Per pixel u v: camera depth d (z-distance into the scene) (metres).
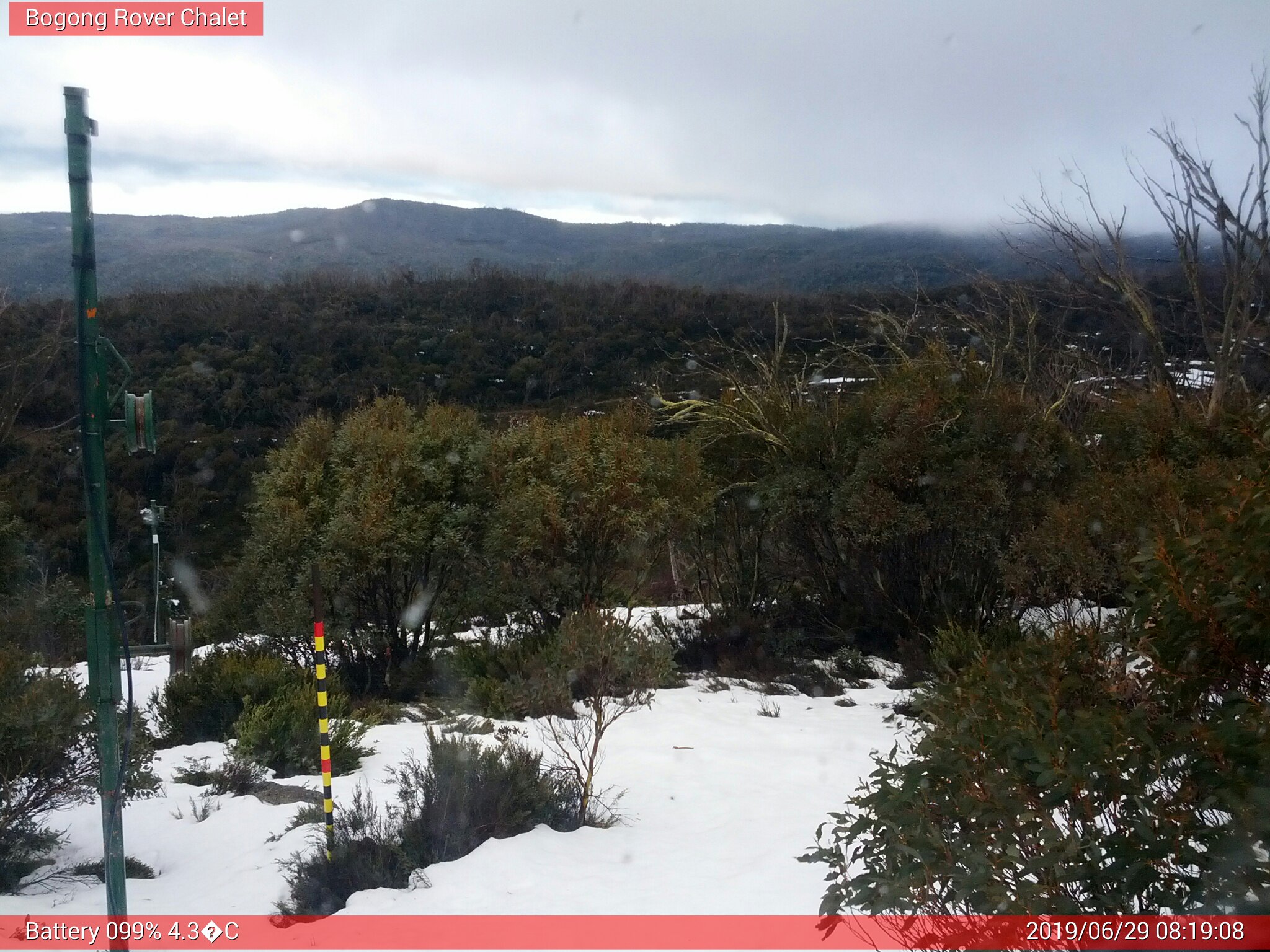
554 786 7.29
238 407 30.83
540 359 36.12
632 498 13.41
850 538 14.55
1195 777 3.08
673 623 15.73
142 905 5.77
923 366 15.82
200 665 11.21
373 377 33.34
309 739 8.84
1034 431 14.02
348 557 12.41
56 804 6.48
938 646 11.99
